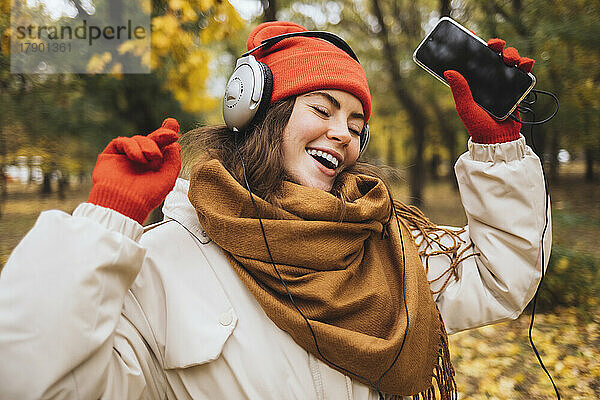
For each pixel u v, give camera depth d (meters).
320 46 1.26
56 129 5.23
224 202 1.18
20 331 0.86
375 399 1.21
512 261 1.33
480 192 1.33
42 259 0.90
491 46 1.33
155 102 5.50
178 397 1.13
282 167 1.24
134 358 1.04
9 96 5.07
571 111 5.71
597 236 6.30
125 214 1.01
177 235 1.21
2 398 0.85
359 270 1.27
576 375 3.82
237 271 1.16
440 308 1.41
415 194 13.05
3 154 5.37
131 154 1.00
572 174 11.75
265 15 6.07
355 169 1.46
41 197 10.30
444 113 11.84
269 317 1.14
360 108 1.28
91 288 0.92
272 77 1.23
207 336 1.10
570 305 4.99
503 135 1.32
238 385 1.10
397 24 11.88
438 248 1.44
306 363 1.14
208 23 4.70
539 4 5.73
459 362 4.18
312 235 1.16
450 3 8.23
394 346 1.14
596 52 5.45
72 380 0.90
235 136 1.28
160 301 1.15
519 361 4.11
